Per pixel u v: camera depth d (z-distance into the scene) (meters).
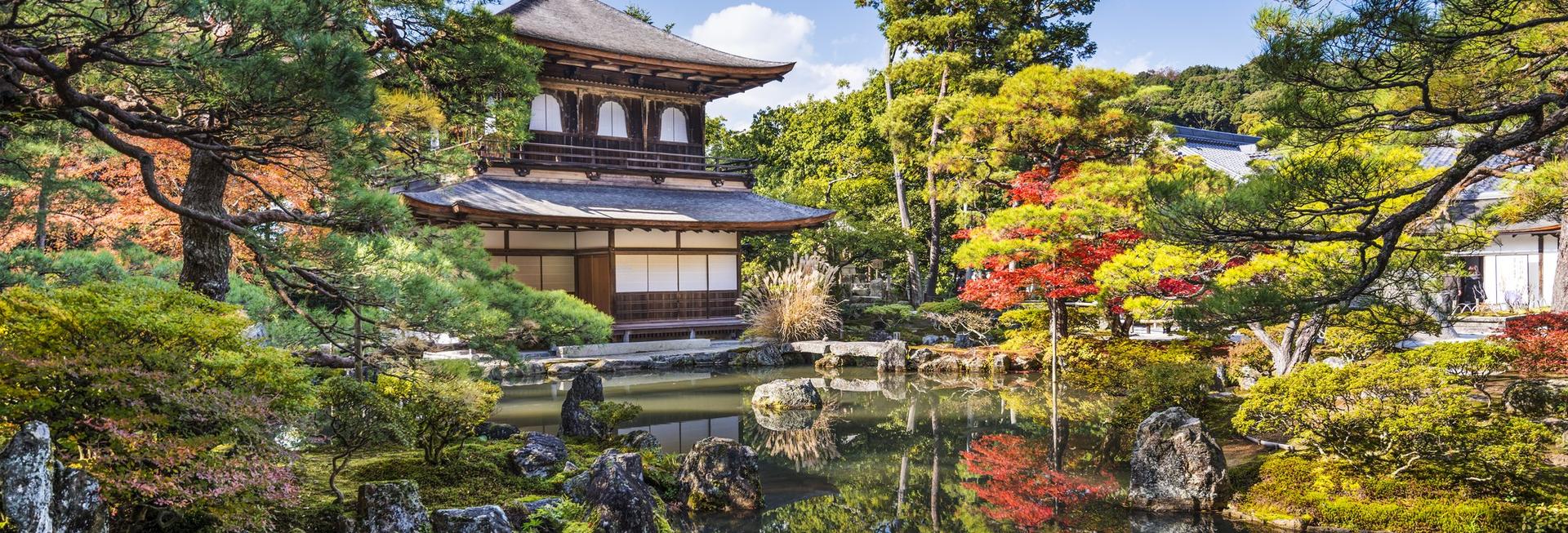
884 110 37.28
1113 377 16.25
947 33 32.31
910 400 17.17
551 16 27.22
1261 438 11.43
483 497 7.98
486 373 19.30
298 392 5.81
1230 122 56.00
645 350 23.69
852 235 30.98
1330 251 11.73
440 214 21.02
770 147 43.34
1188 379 13.27
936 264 33.09
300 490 6.39
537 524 7.36
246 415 5.25
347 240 8.88
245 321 5.83
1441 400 8.97
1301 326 13.98
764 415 15.46
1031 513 9.48
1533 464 8.48
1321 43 6.69
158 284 8.39
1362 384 9.16
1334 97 7.18
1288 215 7.77
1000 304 20.45
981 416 15.23
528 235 24.95
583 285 25.30
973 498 10.12
